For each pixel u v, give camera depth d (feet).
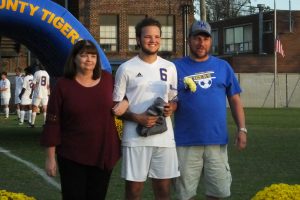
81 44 17.65
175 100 19.33
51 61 46.73
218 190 19.97
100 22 120.67
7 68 137.28
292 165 36.78
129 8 120.98
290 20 151.33
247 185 29.81
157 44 18.60
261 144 48.34
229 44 176.86
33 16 41.57
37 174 32.63
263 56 142.20
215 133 19.65
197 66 19.72
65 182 17.81
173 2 120.88
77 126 17.61
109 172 18.08
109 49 121.29
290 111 106.11
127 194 18.99
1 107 93.91
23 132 57.57
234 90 20.12
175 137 19.77
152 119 18.20
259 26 160.97
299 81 131.23
